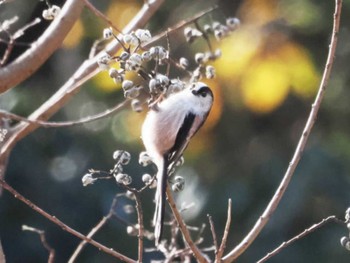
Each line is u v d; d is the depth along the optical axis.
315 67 14.95
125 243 13.95
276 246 13.79
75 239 14.24
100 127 14.93
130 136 14.88
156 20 15.01
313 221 13.94
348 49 15.16
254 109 14.77
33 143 14.37
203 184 14.80
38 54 7.95
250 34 14.75
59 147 14.53
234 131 15.09
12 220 14.07
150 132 7.42
